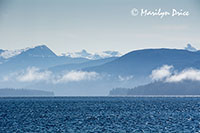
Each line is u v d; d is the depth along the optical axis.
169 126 108.31
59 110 180.75
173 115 145.88
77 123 117.19
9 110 181.12
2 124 115.38
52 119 130.75
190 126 108.00
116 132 97.31
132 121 122.38
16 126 110.19
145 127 106.56
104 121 122.75
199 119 127.94
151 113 157.12
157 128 104.25
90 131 99.12
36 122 120.81
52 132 97.88
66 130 101.19
